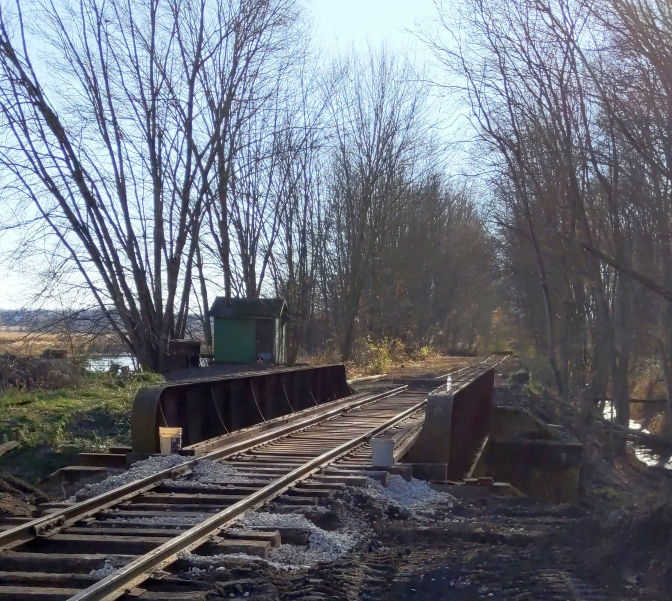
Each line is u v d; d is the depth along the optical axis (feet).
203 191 107.24
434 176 195.62
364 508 35.17
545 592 23.12
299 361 139.23
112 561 24.70
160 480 37.88
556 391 107.65
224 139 109.60
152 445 46.24
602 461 74.54
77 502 34.91
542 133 65.31
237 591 22.48
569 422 81.92
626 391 88.58
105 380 78.48
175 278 104.99
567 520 34.60
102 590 20.74
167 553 24.79
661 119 40.09
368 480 38.63
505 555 27.50
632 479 68.13
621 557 25.71
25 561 24.80
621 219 63.31
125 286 99.04
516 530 32.07
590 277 80.84
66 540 27.30
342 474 40.37
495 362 131.54
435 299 212.02
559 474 71.46
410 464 43.88
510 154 74.95
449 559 26.96
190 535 26.53
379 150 161.99
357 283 160.66
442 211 204.95
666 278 53.93
